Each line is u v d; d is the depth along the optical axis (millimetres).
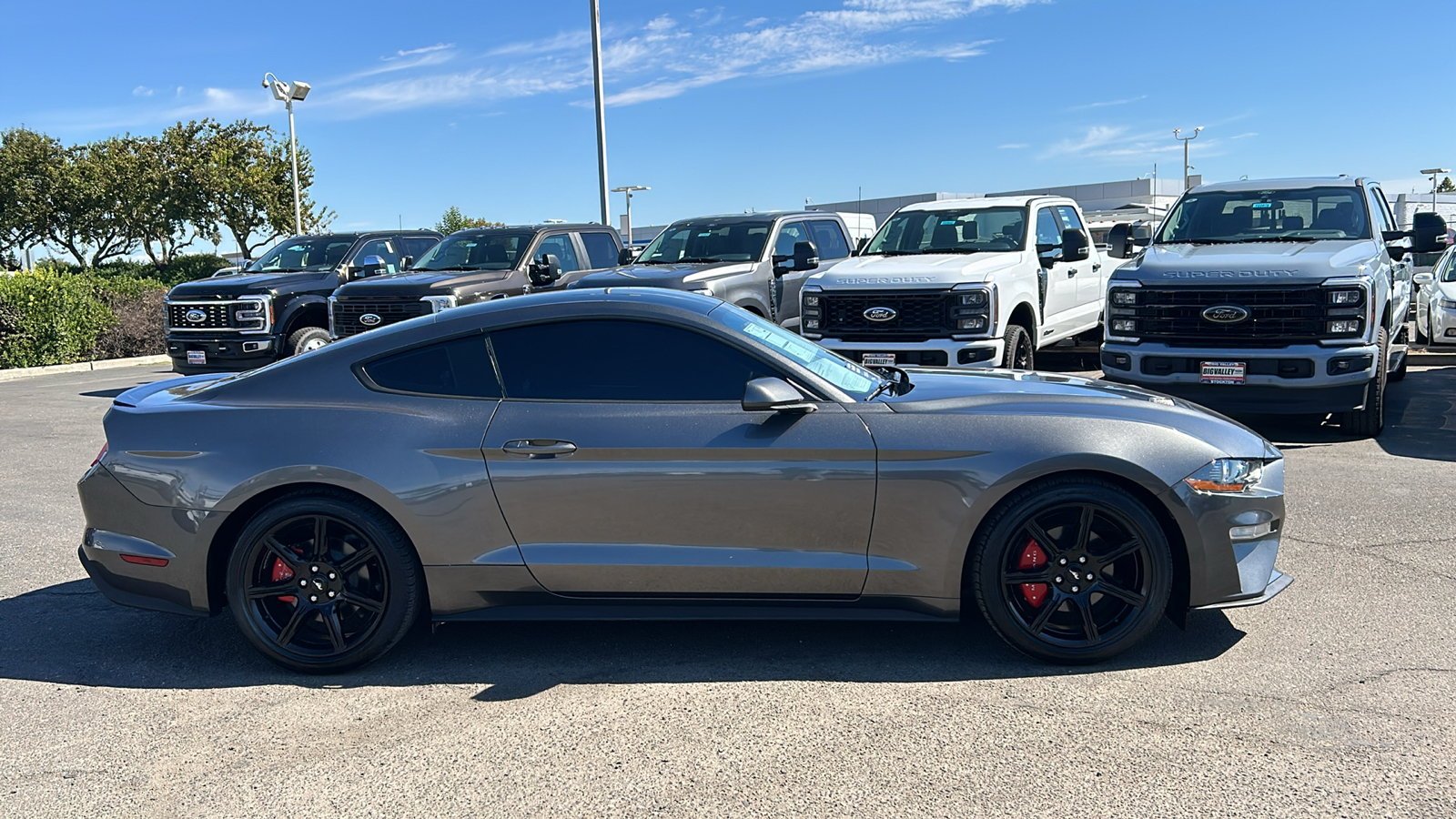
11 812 3020
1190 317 8125
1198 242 9109
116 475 4012
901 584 3820
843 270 9492
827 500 3781
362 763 3256
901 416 3830
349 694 3801
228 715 3646
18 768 3287
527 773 3164
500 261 11984
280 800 3047
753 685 3768
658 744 3320
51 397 13391
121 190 37750
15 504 7066
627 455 3799
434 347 4047
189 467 3928
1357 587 4629
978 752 3197
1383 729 3260
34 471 8211
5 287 17234
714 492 3795
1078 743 3232
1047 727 3348
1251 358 7844
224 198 37250
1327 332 7719
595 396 3920
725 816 2871
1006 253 9852
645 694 3715
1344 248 8258
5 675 4055
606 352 3965
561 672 3953
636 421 3836
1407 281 10742
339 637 3934
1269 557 3898
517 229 12336
